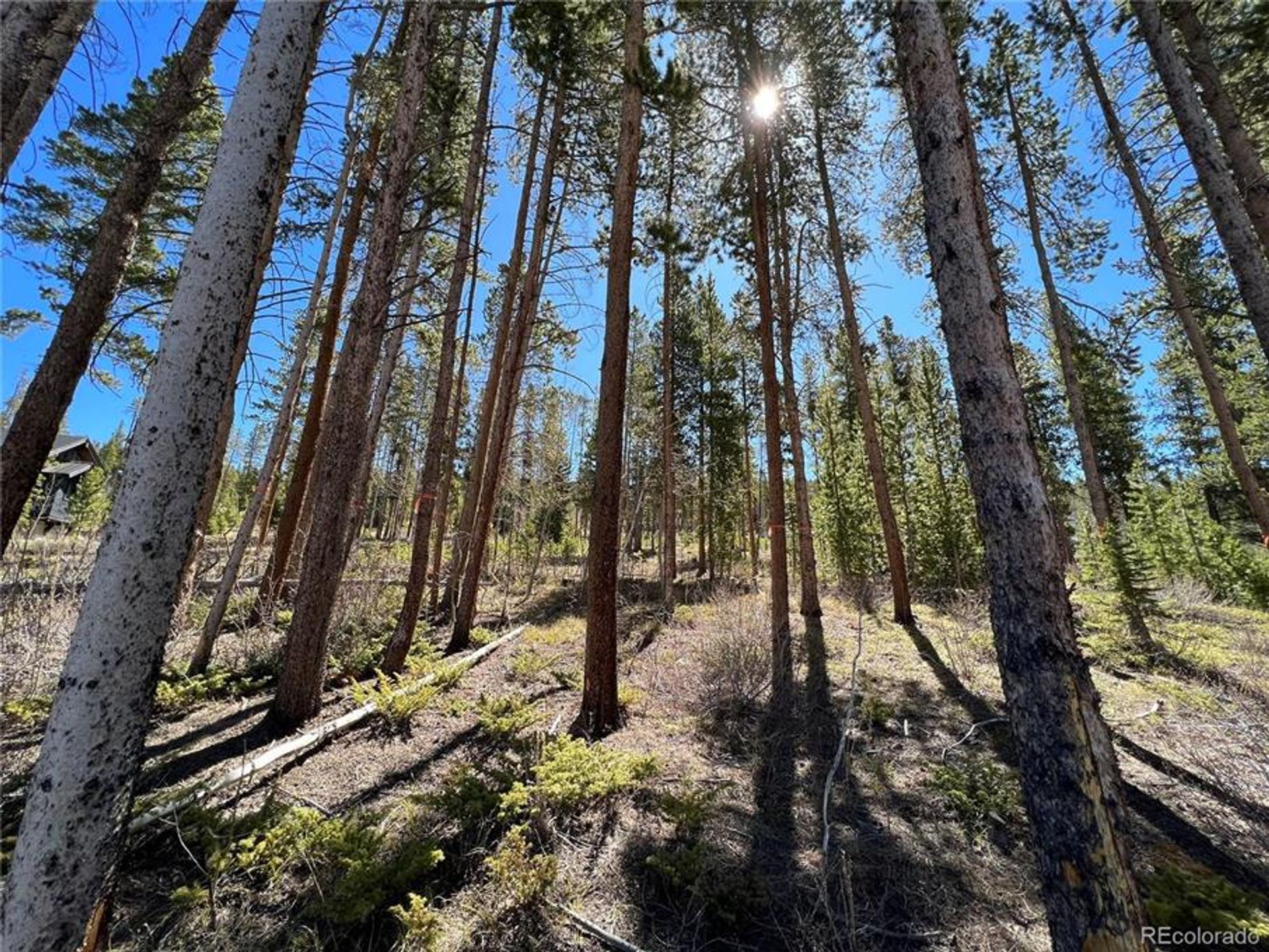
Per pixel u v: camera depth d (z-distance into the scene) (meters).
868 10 8.39
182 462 2.17
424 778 4.16
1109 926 1.77
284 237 7.98
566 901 2.86
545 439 16.61
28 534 6.15
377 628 8.41
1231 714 4.89
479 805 3.35
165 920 2.55
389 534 23.00
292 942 2.46
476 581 8.87
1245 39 5.65
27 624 5.30
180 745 4.53
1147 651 7.33
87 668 1.94
